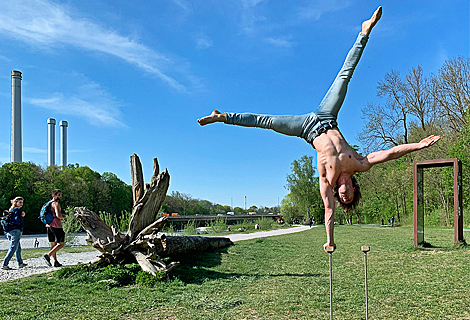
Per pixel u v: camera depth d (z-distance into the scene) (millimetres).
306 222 61531
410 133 41844
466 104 33344
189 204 94188
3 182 49125
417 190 13344
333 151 3908
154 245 8531
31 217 50375
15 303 6031
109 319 5301
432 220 35844
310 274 8922
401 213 47250
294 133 4277
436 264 9672
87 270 8195
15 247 9352
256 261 11203
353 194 3986
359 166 3873
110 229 9453
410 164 41312
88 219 9125
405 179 40969
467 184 29500
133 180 10234
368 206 51562
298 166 56375
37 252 13289
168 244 10820
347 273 8961
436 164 13180
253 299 6477
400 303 6055
